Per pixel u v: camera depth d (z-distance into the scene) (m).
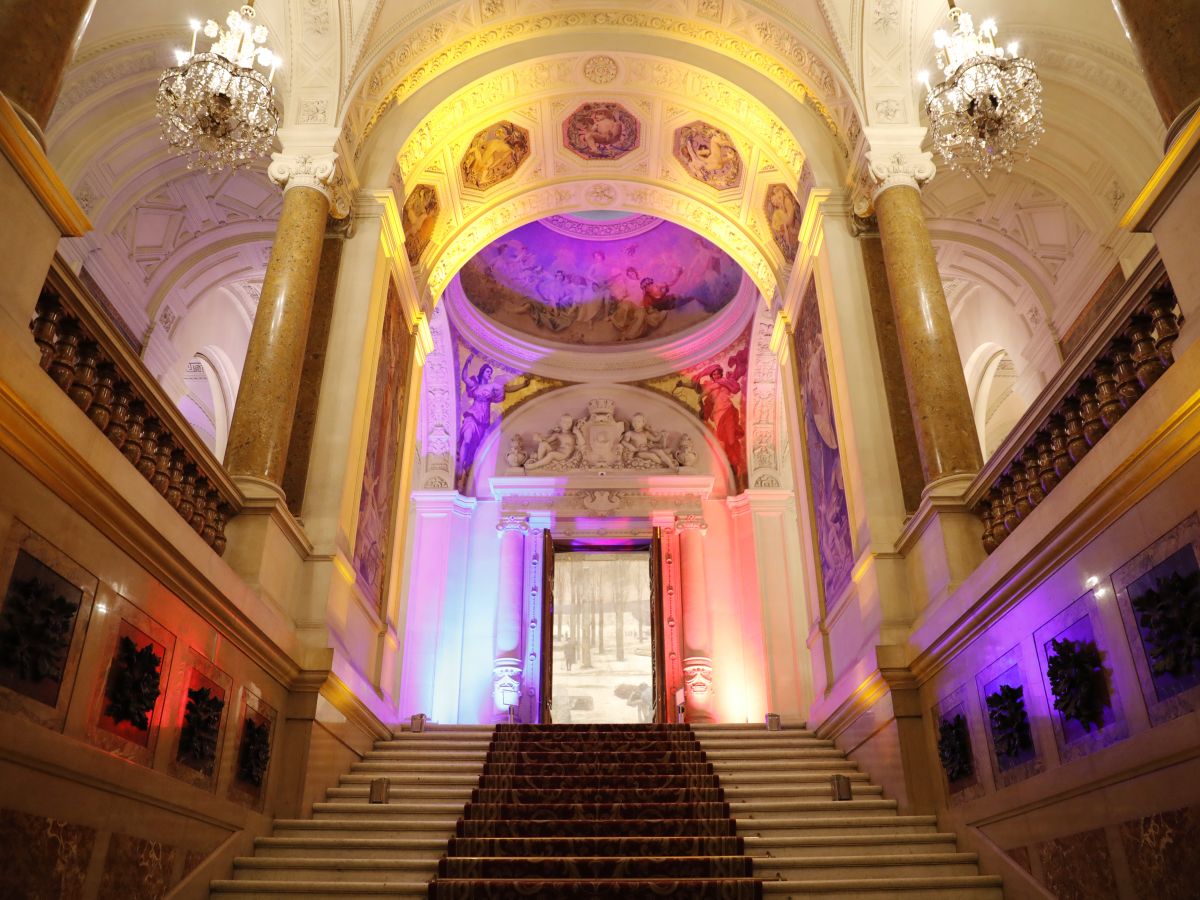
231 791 5.43
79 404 4.18
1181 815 3.58
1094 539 4.24
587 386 16.98
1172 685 3.66
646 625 17.27
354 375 8.23
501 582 15.38
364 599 8.45
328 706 6.82
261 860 5.31
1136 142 9.28
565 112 10.91
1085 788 4.27
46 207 3.65
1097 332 4.39
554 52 10.14
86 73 8.78
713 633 15.17
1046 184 10.49
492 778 7.04
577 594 17.47
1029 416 5.15
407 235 10.31
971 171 10.67
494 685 14.70
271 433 6.96
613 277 16.98
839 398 8.59
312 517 7.57
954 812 5.83
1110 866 4.07
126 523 4.18
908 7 8.80
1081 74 9.27
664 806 6.37
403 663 14.62
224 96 6.19
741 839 5.66
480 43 10.07
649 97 10.67
